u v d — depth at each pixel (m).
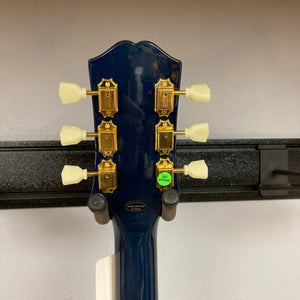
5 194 0.48
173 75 0.30
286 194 0.52
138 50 0.29
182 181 0.50
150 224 0.34
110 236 0.52
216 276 0.54
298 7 0.53
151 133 0.31
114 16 0.50
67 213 0.51
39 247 0.50
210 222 0.53
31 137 0.50
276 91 0.54
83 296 0.51
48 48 0.49
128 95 0.30
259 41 0.53
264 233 0.54
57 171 0.48
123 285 0.34
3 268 0.50
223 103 0.53
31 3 0.48
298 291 0.55
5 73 0.48
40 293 0.50
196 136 0.32
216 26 0.52
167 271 0.53
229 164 0.51
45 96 0.50
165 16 0.51
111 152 0.31
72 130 0.31
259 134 0.54
